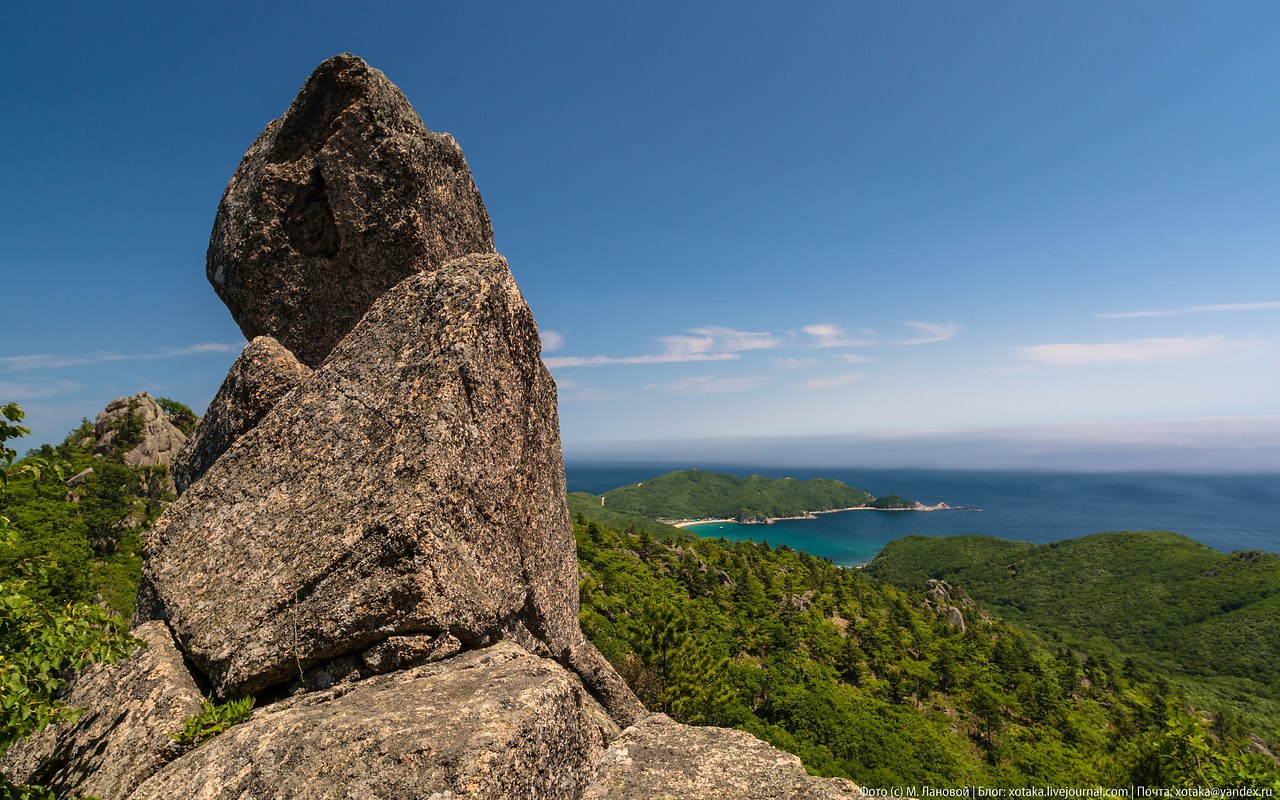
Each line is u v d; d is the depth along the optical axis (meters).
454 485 7.29
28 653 5.52
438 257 10.65
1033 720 91.31
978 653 123.31
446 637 6.70
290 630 6.69
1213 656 177.62
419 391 7.67
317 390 8.45
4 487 6.08
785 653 100.88
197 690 6.77
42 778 6.49
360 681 6.31
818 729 74.19
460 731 4.79
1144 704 103.25
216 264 11.12
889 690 95.62
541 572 9.10
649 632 37.97
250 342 9.91
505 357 8.70
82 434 86.12
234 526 7.77
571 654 9.66
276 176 10.46
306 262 10.50
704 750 5.50
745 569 152.00
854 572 184.50
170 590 7.59
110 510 58.16
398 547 6.66
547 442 10.20
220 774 4.89
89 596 37.03
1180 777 11.85
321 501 7.41
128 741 6.11
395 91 10.95
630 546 142.88
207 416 10.11
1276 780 9.65
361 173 10.18
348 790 4.33
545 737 5.11
